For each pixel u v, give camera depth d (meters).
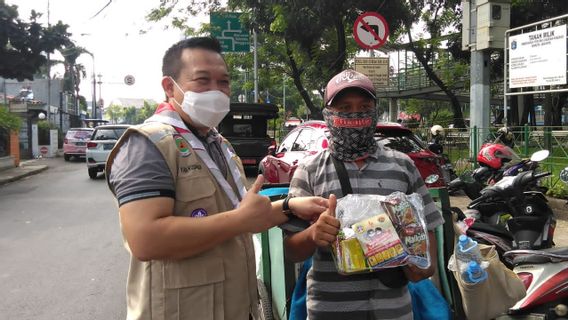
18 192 12.05
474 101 9.62
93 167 14.83
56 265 5.54
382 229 1.79
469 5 9.66
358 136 2.02
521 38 8.36
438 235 2.67
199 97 1.67
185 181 1.59
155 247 1.48
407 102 38.19
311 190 2.09
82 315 4.11
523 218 4.14
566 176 4.76
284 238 2.06
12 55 21.91
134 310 1.63
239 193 1.80
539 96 24.53
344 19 14.06
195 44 1.73
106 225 7.82
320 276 2.04
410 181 2.10
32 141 24.88
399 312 2.00
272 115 15.61
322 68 16.17
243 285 1.72
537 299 2.92
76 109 46.16
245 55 18.86
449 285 2.63
